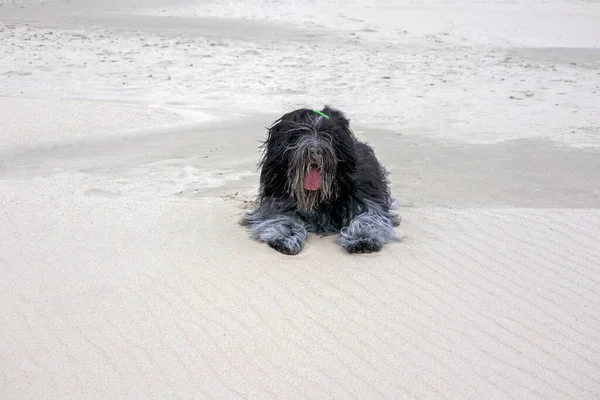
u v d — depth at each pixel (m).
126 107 14.27
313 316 6.06
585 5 32.06
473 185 9.94
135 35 23.58
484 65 20.17
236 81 17.28
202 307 6.16
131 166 10.48
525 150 11.86
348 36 24.45
